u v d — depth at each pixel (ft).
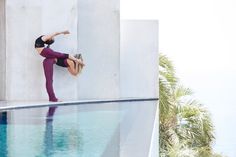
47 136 16.76
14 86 33.91
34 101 31.96
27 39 33.96
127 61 41.37
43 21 34.17
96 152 13.12
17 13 33.96
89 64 38.24
